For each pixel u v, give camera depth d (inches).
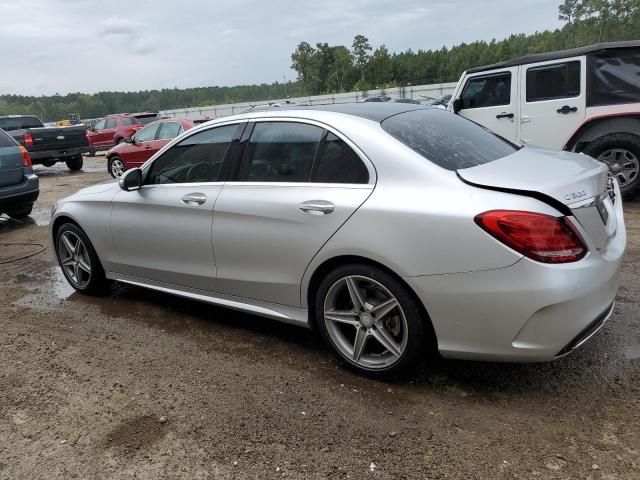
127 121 860.6
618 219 122.2
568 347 98.7
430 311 106.3
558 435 97.6
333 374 125.0
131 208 161.6
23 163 318.3
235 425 107.3
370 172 114.3
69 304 182.9
